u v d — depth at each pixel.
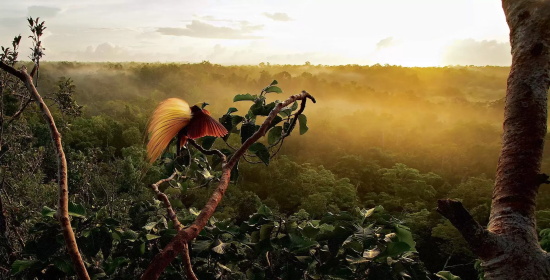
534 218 1.07
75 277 3.01
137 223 3.31
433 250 55.22
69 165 13.48
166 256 0.87
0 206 3.12
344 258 2.70
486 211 58.59
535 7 1.19
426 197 82.00
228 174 1.25
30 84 1.29
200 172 3.38
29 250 2.67
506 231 1.04
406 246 2.55
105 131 106.00
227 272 3.25
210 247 2.91
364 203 84.38
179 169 3.13
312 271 2.91
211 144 3.03
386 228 2.83
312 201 71.06
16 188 7.07
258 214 3.02
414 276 2.73
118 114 151.00
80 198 7.68
